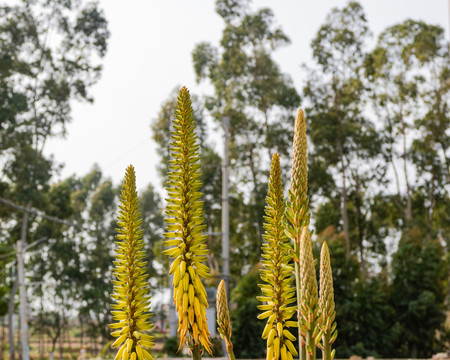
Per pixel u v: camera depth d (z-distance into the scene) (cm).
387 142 4744
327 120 4725
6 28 4569
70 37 4703
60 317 6100
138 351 194
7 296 5409
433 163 4681
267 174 4616
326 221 4584
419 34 4712
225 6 4869
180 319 204
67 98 4653
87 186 7231
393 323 2966
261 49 4853
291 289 214
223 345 1717
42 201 4647
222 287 222
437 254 3039
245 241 4841
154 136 4638
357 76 4778
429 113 4725
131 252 198
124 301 198
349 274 2888
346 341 2834
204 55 5009
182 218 206
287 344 213
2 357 5900
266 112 4778
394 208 4791
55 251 6062
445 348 3016
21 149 4462
